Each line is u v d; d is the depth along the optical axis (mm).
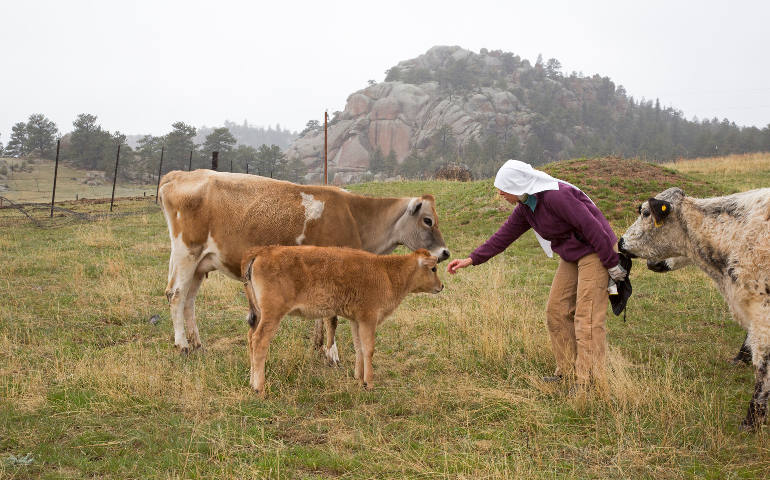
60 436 4449
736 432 4551
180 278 6625
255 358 5379
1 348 6441
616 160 18781
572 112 188375
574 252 5301
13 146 131500
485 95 186125
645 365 6207
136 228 17516
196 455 4129
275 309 5352
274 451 4203
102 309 8391
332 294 5461
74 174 99312
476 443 4375
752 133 148750
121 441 4352
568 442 4426
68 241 14570
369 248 7152
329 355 6367
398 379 5906
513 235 5910
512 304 8266
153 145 114750
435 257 5914
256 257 5398
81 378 5516
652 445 4281
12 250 13266
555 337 5672
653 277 10406
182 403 5055
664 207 5094
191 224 6473
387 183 26875
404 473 3900
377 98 186000
